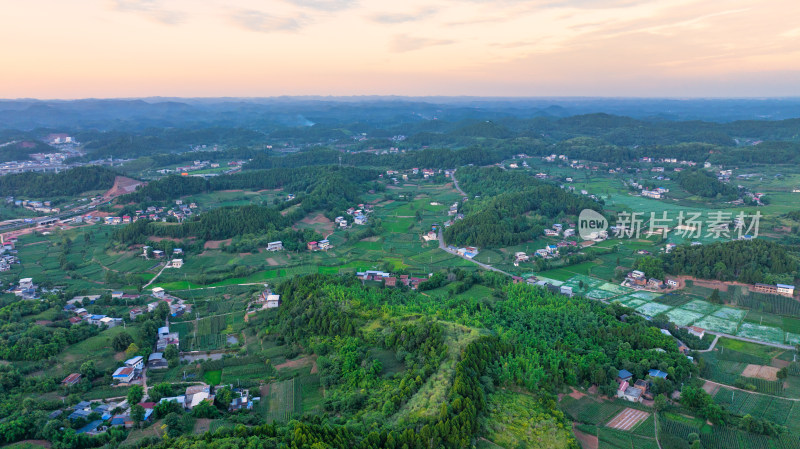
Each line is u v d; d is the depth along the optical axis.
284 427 117.19
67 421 124.81
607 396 138.88
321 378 147.50
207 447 108.50
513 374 140.62
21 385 144.88
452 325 162.62
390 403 124.31
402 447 105.81
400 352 152.00
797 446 118.75
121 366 159.00
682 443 117.31
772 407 135.50
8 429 120.56
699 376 151.38
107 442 120.44
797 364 156.62
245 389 145.88
